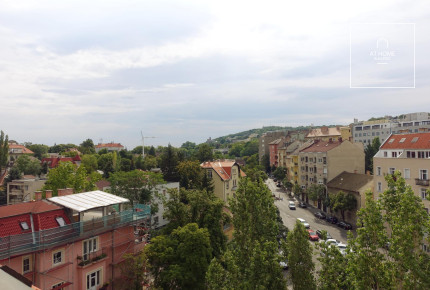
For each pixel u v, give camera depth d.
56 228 23.53
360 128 141.12
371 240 15.12
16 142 166.12
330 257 16.34
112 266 28.48
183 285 29.38
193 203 36.91
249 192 23.36
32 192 71.94
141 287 28.48
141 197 47.66
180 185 67.81
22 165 97.44
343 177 73.94
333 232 58.84
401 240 14.16
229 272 19.67
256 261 18.06
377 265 14.69
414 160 47.62
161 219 57.88
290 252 17.86
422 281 13.34
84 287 25.58
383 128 134.38
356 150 78.88
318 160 81.88
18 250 21.11
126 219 29.22
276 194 102.06
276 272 17.55
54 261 23.83
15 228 23.12
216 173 66.25
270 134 167.62
